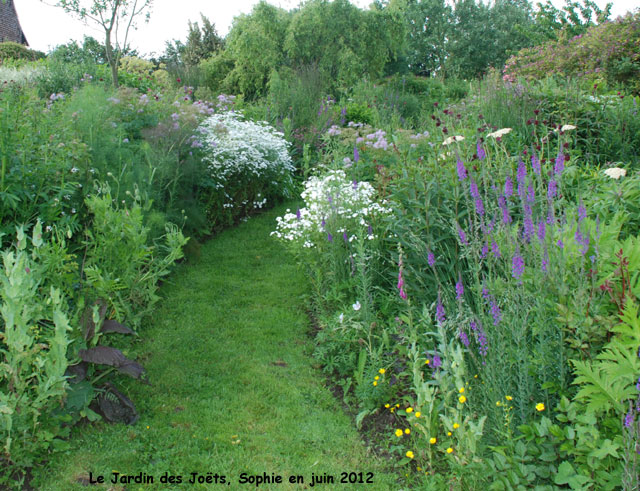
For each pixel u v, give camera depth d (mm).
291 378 4188
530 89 8484
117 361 3504
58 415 3289
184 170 6902
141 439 3379
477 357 3744
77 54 16562
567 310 2709
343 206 5598
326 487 3029
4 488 2875
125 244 4879
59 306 3162
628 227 4125
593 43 12836
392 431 3525
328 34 20391
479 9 43375
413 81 22859
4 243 4465
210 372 4207
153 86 12219
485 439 2947
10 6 24297
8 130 4570
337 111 12352
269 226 8117
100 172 5691
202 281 6004
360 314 4426
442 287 4145
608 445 2256
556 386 2854
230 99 11008
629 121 7387
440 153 5570
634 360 2379
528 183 3066
